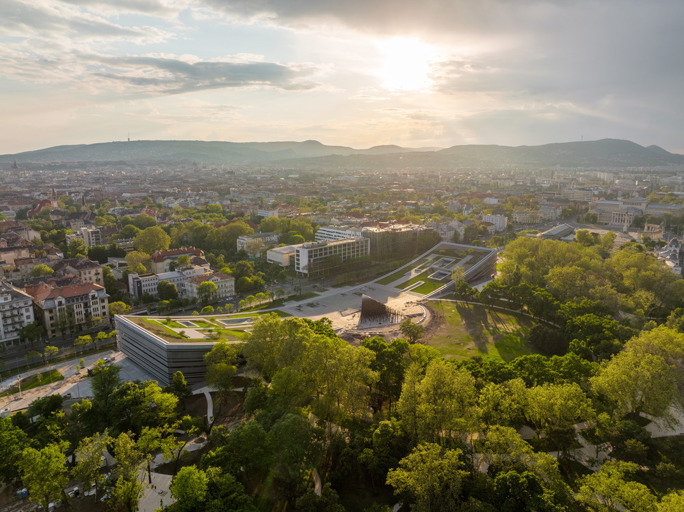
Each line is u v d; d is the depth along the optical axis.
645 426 176.75
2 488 150.50
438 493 123.50
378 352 199.00
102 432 170.50
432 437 147.88
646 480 144.38
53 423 166.38
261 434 141.62
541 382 185.12
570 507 126.00
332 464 154.62
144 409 171.50
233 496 126.19
